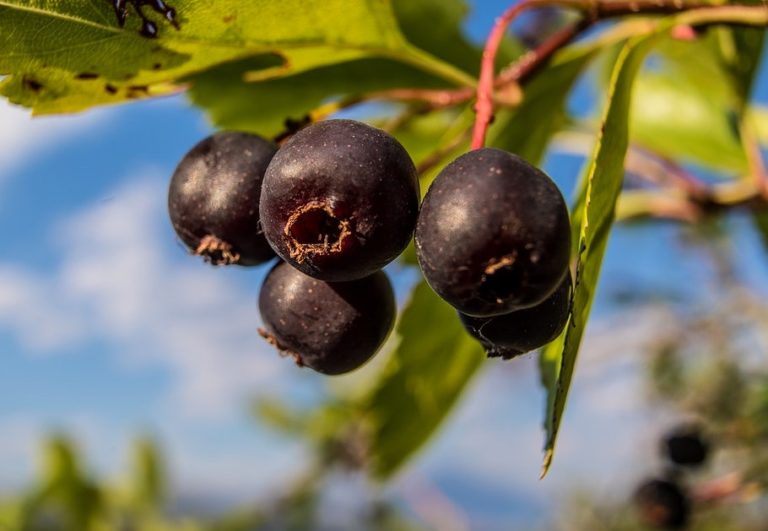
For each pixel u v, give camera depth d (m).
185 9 0.08
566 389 0.08
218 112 0.11
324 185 0.07
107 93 0.09
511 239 0.07
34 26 0.08
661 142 0.15
